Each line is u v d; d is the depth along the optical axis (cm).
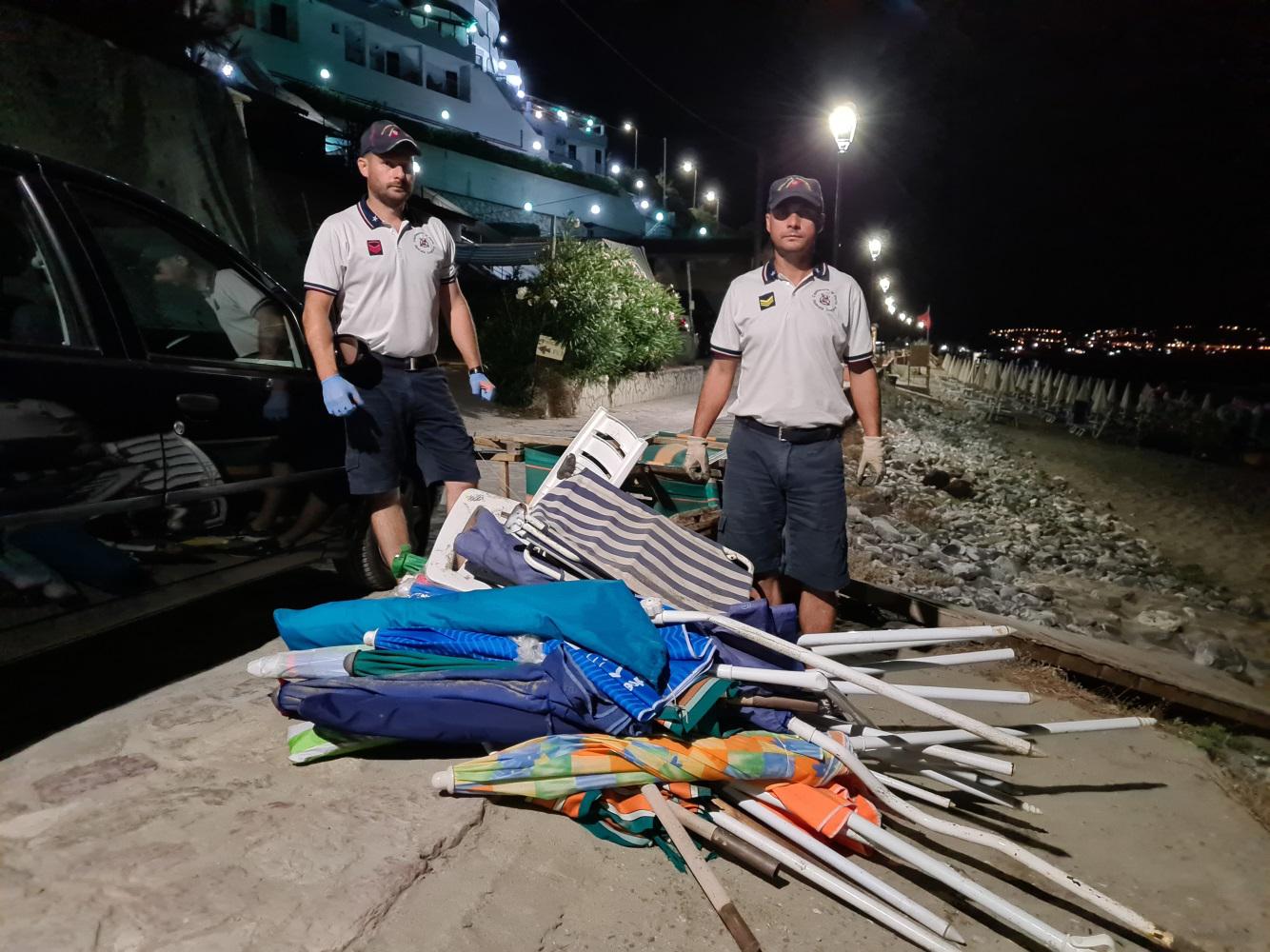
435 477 411
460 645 277
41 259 289
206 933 201
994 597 629
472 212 3884
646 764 251
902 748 288
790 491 353
